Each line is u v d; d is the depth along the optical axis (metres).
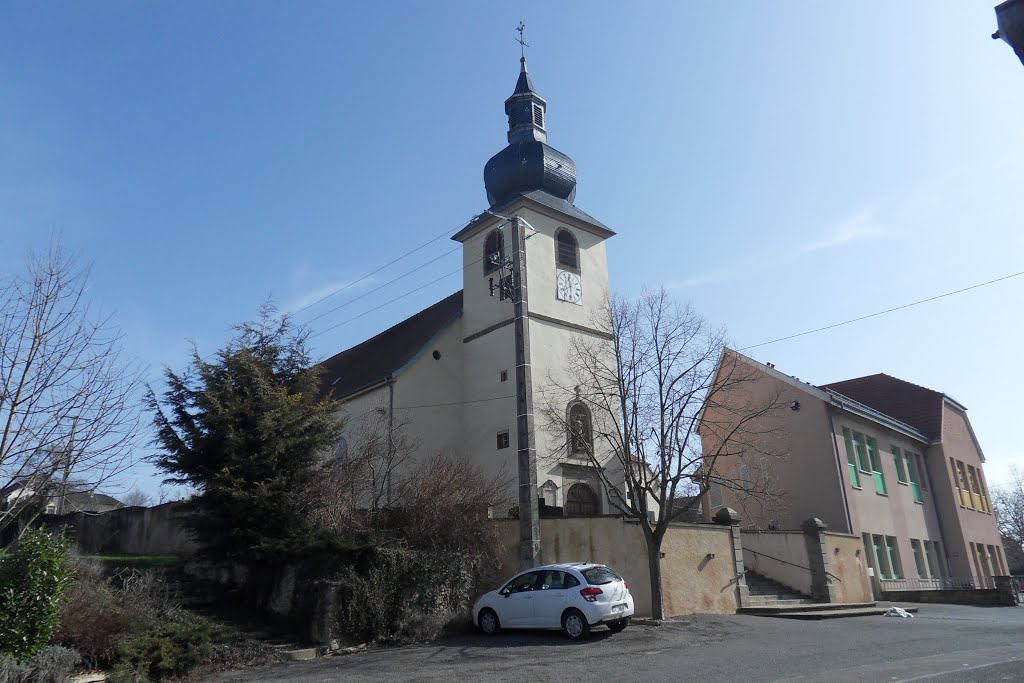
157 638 12.75
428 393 28.09
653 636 16.00
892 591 29.67
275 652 14.51
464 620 17.41
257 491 17.03
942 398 39.47
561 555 19.72
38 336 13.41
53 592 11.51
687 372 20.11
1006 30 5.53
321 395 32.88
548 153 31.12
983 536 40.53
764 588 24.45
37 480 13.24
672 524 20.73
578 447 24.34
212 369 18.55
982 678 10.33
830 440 29.91
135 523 25.78
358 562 16.53
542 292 28.27
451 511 18.42
